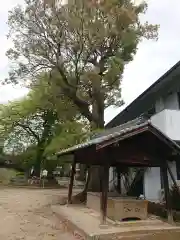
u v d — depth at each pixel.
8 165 29.27
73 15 13.73
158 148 7.99
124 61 14.98
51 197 14.41
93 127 14.55
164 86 13.88
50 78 14.97
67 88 14.89
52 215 9.76
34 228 7.88
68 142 14.93
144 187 14.70
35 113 26.14
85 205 11.31
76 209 10.19
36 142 28.59
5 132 26.23
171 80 13.05
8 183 24.95
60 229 7.78
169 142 7.45
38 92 18.02
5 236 7.06
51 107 20.06
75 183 26.34
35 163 27.41
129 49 15.12
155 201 12.86
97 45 14.47
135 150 7.73
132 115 18.77
